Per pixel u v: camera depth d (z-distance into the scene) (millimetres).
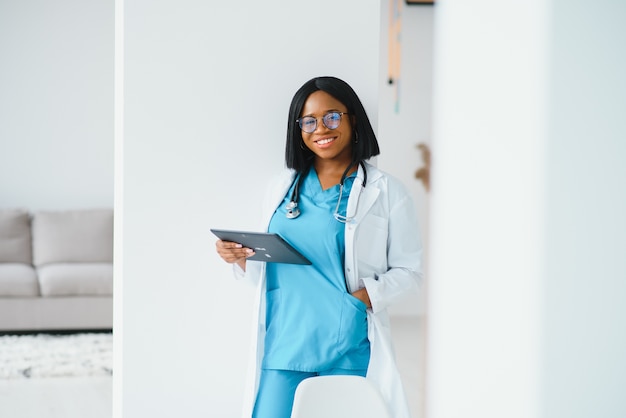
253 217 2699
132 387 2678
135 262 2662
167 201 2666
